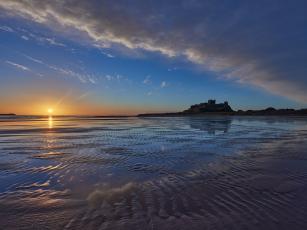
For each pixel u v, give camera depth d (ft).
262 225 15.25
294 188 22.30
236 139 63.57
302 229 14.75
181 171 29.30
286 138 65.87
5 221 16.21
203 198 19.98
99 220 16.21
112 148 47.75
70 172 29.12
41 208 18.29
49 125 142.00
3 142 57.98
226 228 14.90
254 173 27.96
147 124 155.53
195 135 75.36
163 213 17.16
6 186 23.82
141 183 24.49
